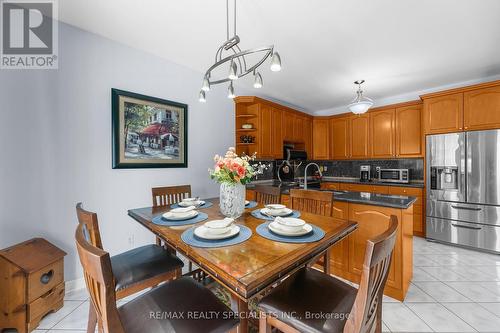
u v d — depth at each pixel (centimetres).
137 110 239
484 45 231
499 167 273
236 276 79
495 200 275
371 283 78
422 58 260
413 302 183
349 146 452
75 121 202
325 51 243
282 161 434
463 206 296
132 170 238
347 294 109
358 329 76
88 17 188
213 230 114
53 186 191
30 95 181
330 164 512
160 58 258
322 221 146
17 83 176
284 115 404
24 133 179
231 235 115
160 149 258
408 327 155
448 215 308
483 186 282
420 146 366
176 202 222
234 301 125
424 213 340
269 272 82
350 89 370
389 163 434
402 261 183
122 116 228
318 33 210
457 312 171
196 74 295
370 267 74
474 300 185
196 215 161
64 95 196
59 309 175
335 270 223
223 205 151
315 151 489
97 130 214
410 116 376
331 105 477
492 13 180
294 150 436
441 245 309
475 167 288
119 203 229
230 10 177
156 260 149
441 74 307
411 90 375
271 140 373
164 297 107
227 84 336
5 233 171
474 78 323
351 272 212
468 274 227
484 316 166
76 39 202
